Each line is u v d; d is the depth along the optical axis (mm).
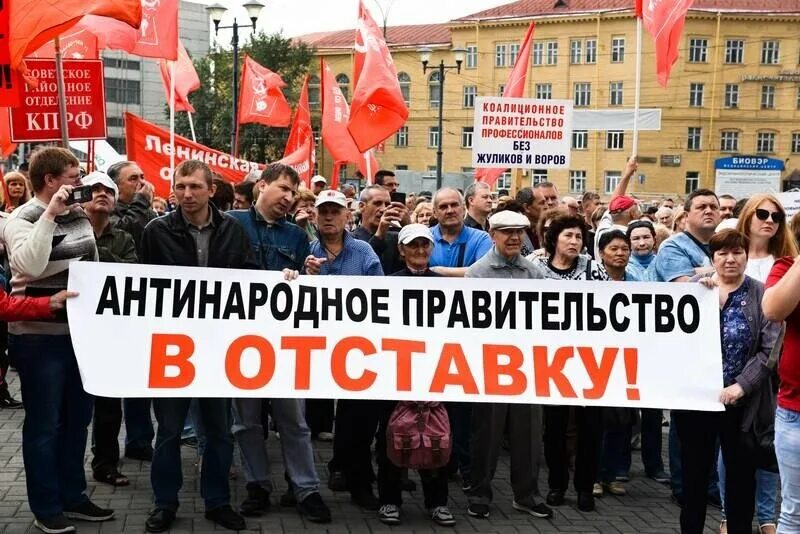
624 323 6242
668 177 64312
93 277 5848
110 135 83500
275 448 8195
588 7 65312
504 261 6547
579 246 6734
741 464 5562
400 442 6090
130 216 7730
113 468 6875
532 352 6270
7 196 9656
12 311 5375
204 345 6043
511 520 6465
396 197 10484
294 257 6543
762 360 5488
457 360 6246
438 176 40844
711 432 5703
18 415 9000
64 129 8367
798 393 4574
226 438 6086
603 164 64938
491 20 67562
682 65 63562
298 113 17766
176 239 6098
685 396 5668
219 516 6031
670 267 7094
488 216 9562
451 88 70000
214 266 6125
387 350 6223
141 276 5957
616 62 64125
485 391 6230
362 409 6449
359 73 10781
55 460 5730
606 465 7215
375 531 6105
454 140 70375
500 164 11797
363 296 6258
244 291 6133
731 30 63812
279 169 6531
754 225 6090
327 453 8062
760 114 64688
